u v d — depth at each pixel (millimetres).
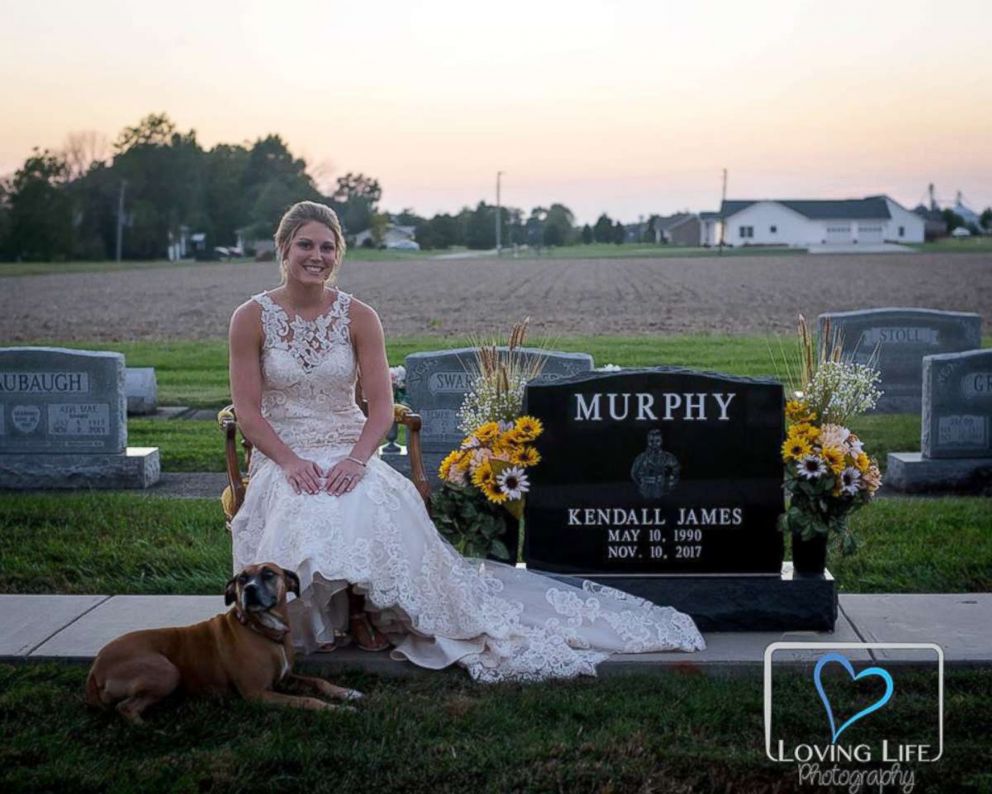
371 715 5137
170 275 70562
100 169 124438
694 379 6176
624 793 4441
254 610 5137
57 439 11125
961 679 5527
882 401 14742
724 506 6223
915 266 70875
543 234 174375
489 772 4613
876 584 7316
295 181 144000
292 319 6043
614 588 6176
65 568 7723
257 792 4457
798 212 144125
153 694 5113
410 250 149375
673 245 167000
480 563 6281
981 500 10008
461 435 11289
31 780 4512
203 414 15773
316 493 5723
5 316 36688
